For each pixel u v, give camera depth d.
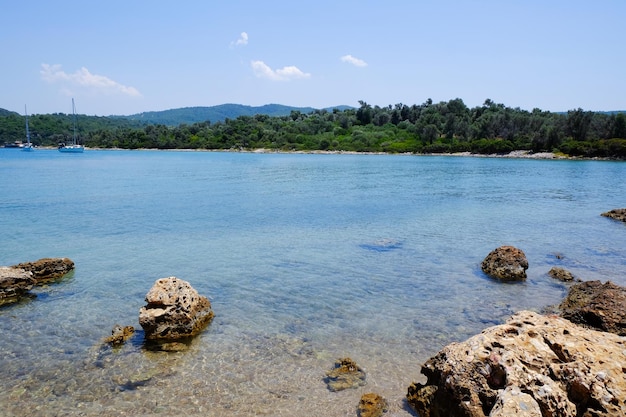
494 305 15.94
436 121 176.62
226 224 31.42
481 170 87.88
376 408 9.71
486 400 8.34
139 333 13.67
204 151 196.88
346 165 104.94
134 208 38.75
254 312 15.33
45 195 47.16
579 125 126.69
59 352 12.38
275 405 9.94
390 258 22.19
